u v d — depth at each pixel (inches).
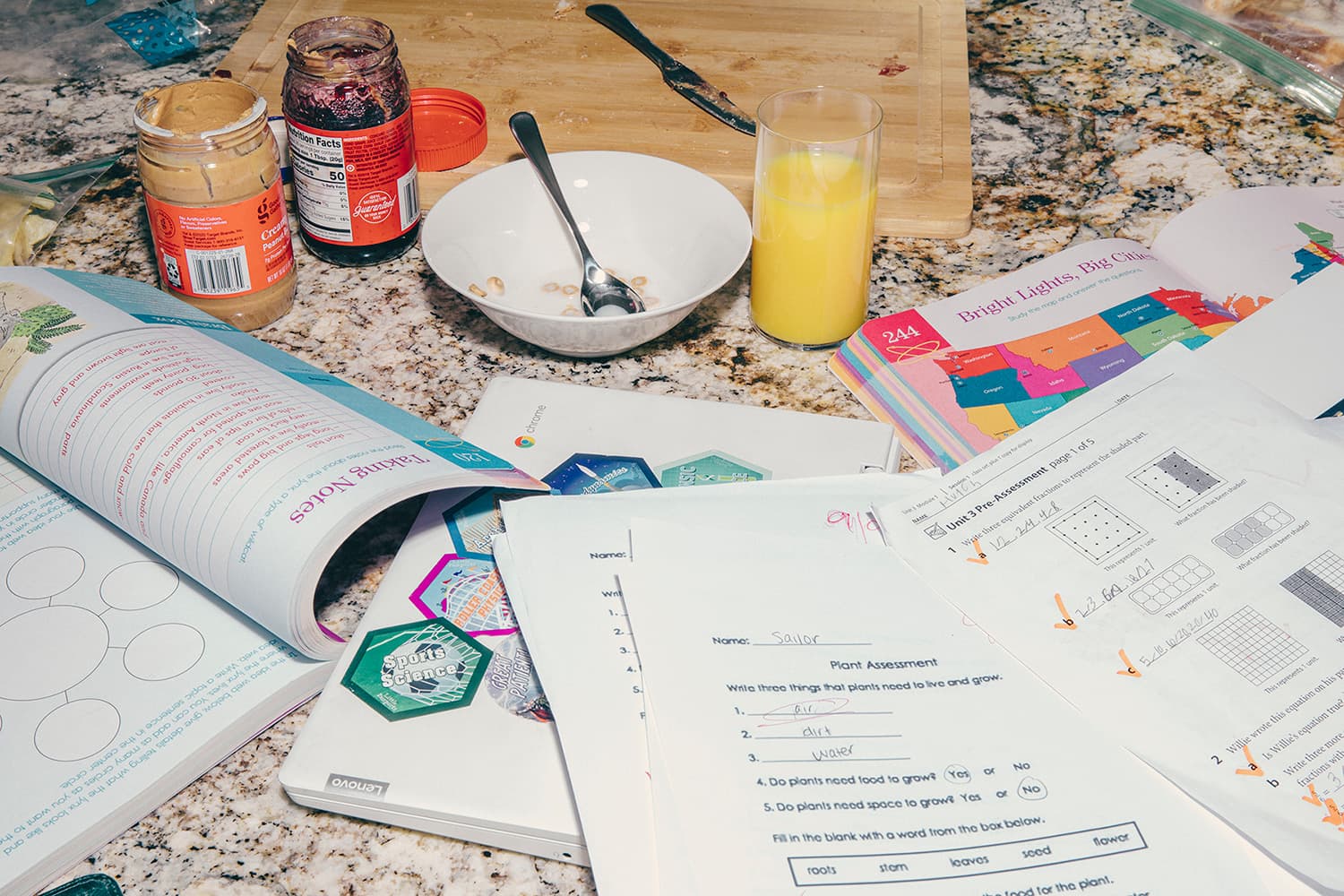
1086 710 20.7
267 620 21.2
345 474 21.5
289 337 30.5
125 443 22.8
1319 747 20.1
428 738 20.6
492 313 27.4
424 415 28.3
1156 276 31.4
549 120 37.0
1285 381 27.8
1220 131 38.4
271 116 33.4
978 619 22.1
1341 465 25.1
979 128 38.4
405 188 31.8
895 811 18.9
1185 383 27.1
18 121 38.6
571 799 19.7
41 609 23.0
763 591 22.2
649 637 21.2
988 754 19.8
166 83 40.5
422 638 22.3
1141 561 23.2
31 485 25.9
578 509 24.0
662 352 30.4
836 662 21.1
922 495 24.6
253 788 21.0
